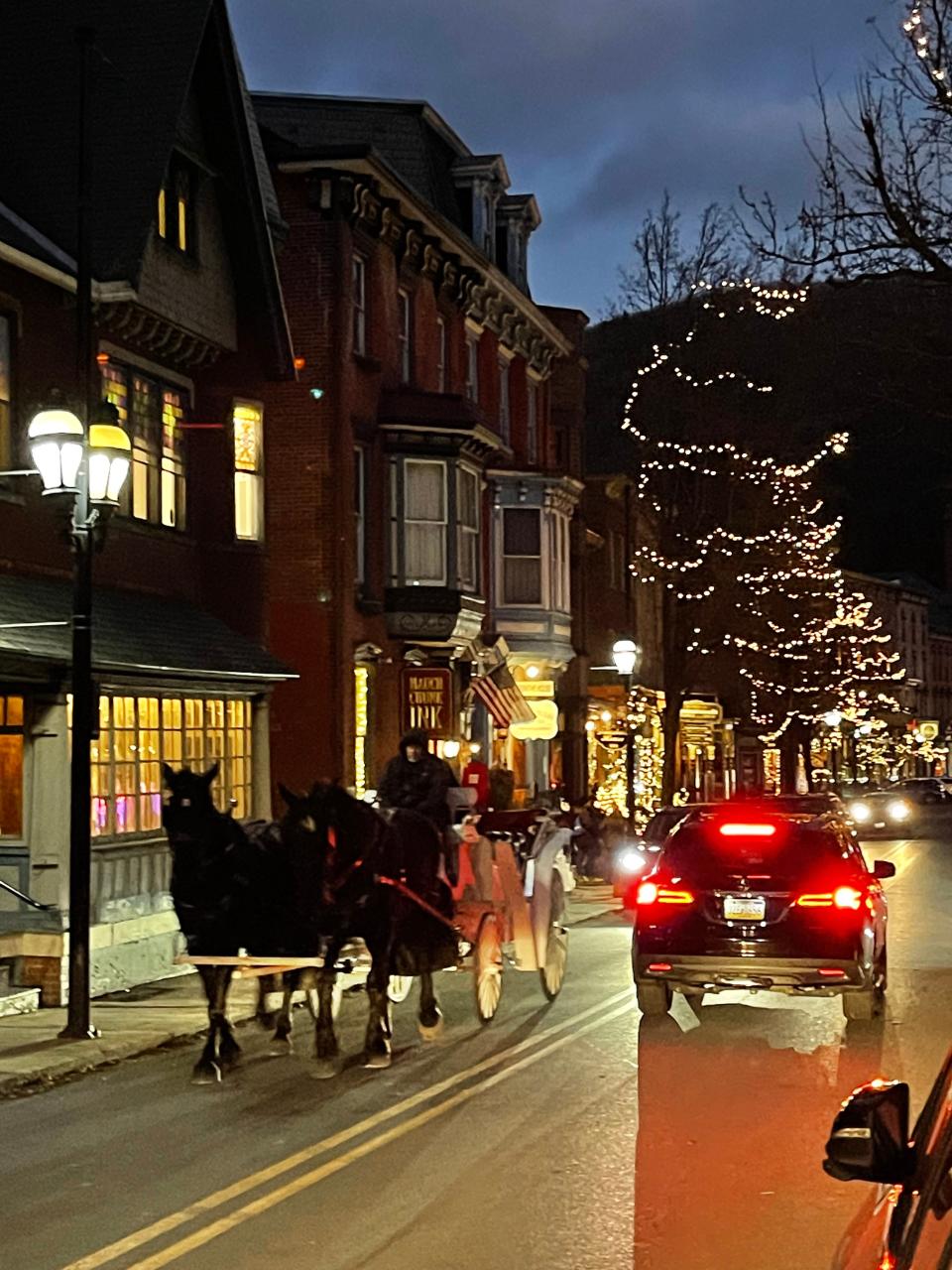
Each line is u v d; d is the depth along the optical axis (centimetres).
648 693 5406
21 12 2305
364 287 3197
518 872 1659
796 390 4556
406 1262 780
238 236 2452
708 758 6650
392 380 3281
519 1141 1049
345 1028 1611
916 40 1888
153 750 2102
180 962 1316
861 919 1480
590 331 5419
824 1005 1712
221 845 1309
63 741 1861
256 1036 1566
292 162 2978
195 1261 788
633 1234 828
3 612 1792
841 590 6319
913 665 12150
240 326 2498
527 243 4209
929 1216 359
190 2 2272
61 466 1530
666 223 5372
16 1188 954
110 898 1958
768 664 6016
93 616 2005
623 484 5312
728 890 1496
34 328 2011
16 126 2186
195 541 2423
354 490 3111
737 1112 1139
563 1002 1736
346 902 1292
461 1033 1525
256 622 2511
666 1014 1580
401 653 3294
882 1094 412
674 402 4609
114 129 2173
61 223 2092
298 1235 831
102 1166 1005
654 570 5688
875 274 1962
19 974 1747
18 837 1873
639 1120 1112
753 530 5162
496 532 3928
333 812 1295
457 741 3312
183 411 2416
